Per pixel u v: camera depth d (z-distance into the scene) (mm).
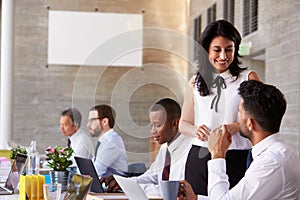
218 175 2170
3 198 2506
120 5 8773
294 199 2170
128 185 1900
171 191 1803
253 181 2125
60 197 2082
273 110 2180
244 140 2619
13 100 8648
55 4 8789
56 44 8805
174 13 8875
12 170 2775
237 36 2508
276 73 6535
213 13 8477
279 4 6426
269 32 6711
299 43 6031
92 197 2082
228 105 2516
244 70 2600
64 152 2551
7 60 8516
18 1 8734
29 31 8789
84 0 8742
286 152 2184
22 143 8766
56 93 8852
